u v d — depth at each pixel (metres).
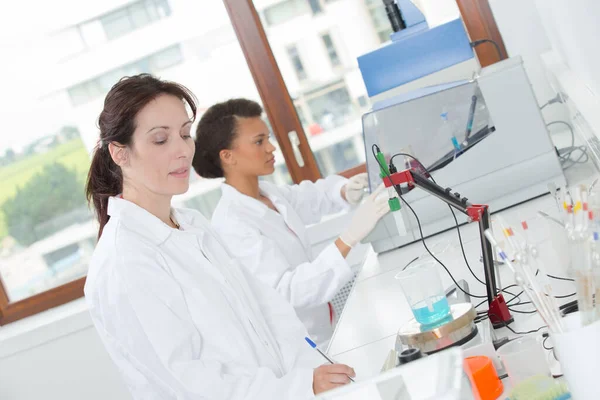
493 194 2.33
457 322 1.36
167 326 1.43
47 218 3.58
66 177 3.56
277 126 3.42
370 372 1.47
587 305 0.95
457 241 2.16
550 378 1.11
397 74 2.52
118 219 1.54
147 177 1.56
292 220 2.67
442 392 0.87
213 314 1.52
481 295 1.67
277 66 3.40
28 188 3.57
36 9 3.46
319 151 3.44
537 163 2.29
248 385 1.43
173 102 1.56
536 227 1.90
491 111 2.29
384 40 3.32
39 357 3.35
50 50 3.49
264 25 3.38
